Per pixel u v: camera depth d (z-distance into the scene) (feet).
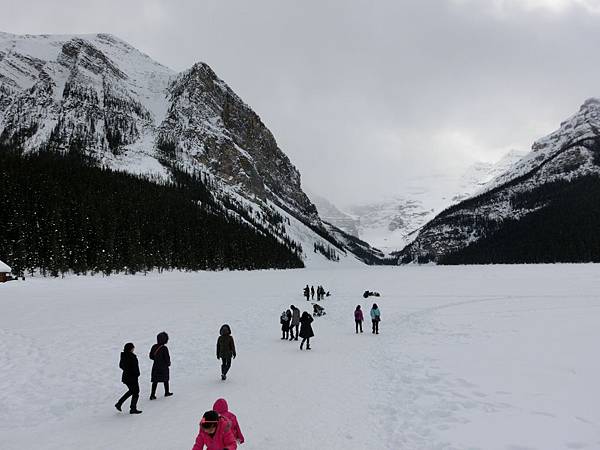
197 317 99.86
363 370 52.70
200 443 21.98
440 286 193.88
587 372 44.83
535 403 36.14
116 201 352.49
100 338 72.84
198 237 378.94
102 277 246.27
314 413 36.68
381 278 266.36
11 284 184.44
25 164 357.61
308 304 134.82
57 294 155.33
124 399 38.14
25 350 63.10
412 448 28.78
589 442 28.02
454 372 48.44
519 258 544.21
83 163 506.07
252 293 167.63
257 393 43.24
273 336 80.59
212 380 49.24
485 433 30.50
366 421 34.50
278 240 652.07
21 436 33.09
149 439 31.58
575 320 84.84
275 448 29.12
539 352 56.13
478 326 83.51
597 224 529.45
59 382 48.24
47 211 268.62
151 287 192.75
